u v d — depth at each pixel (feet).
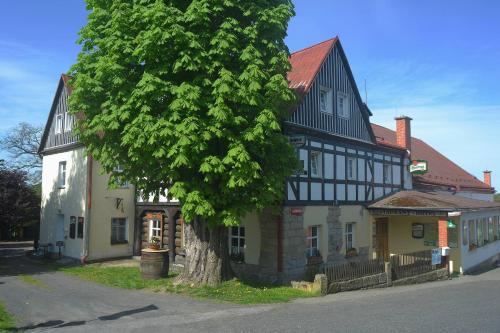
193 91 33.78
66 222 68.59
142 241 68.33
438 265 56.18
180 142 32.42
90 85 36.94
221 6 36.63
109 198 66.08
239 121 35.29
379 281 46.88
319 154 55.16
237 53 37.11
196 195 35.09
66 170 69.87
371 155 65.87
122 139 35.29
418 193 71.31
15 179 88.02
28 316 31.30
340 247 57.26
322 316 30.78
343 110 61.16
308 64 57.62
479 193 107.34
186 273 42.73
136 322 28.96
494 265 75.10
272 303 35.78
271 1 39.75
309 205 52.16
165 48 34.86
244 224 51.72
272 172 39.19
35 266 61.05
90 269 56.39
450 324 28.45
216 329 27.09
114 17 36.47
